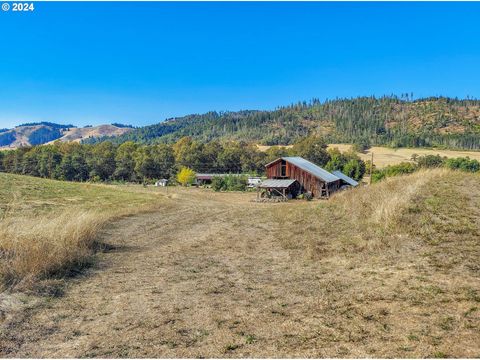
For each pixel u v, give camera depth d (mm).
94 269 10008
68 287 8312
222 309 6684
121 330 5938
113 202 34438
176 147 122625
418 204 13656
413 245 9844
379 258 9219
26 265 8680
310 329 5527
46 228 11609
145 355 5039
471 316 5422
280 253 11398
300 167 51188
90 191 43906
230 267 10008
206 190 71812
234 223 19812
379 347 4766
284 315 6191
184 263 10688
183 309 6793
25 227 11344
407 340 4875
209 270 9773
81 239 12148
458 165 62094
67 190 42562
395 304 6184
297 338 5258
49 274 8898
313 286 7707
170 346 5277
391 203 13531
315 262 9766
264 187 49375
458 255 8547
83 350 5270
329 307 6367
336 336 5211
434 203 13602
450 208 12820
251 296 7363
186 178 86188
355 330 5344
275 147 120188
